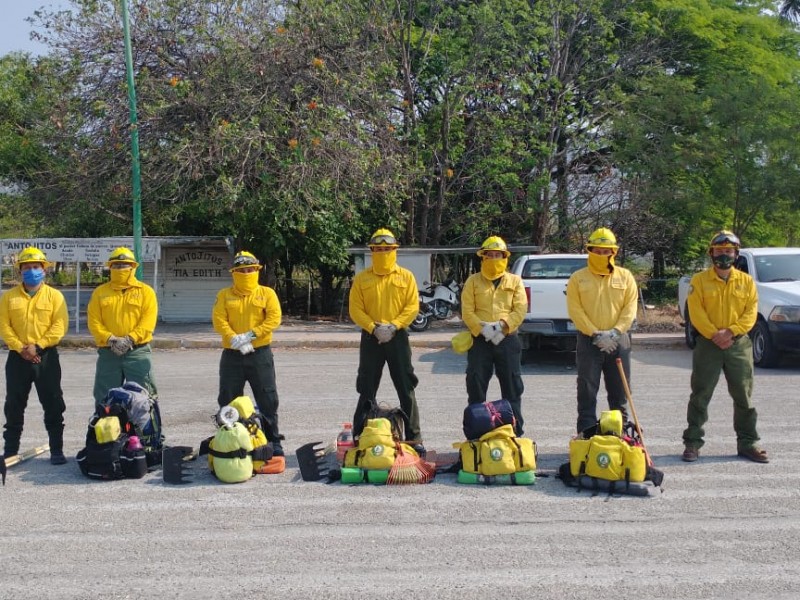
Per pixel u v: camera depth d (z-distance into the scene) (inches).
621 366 279.0
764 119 744.3
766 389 435.8
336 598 179.3
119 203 770.8
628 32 923.4
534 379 480.7
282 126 706.8
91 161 730.2
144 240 729.6
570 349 534.9
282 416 377.1
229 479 271.1
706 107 772.6
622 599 177.5
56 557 205.9
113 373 303.4
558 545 210.7
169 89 709.9
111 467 274.4
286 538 217.9
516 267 549.3
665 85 818.2
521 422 302.0
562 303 501.7
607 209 888.3
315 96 719.7
